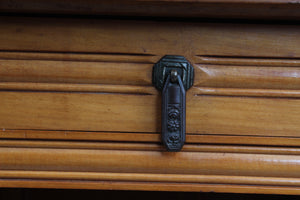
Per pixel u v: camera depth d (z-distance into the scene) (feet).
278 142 1.47
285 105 1.46
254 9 1.38
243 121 1.47
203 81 1.46
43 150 1.48
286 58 1.45
